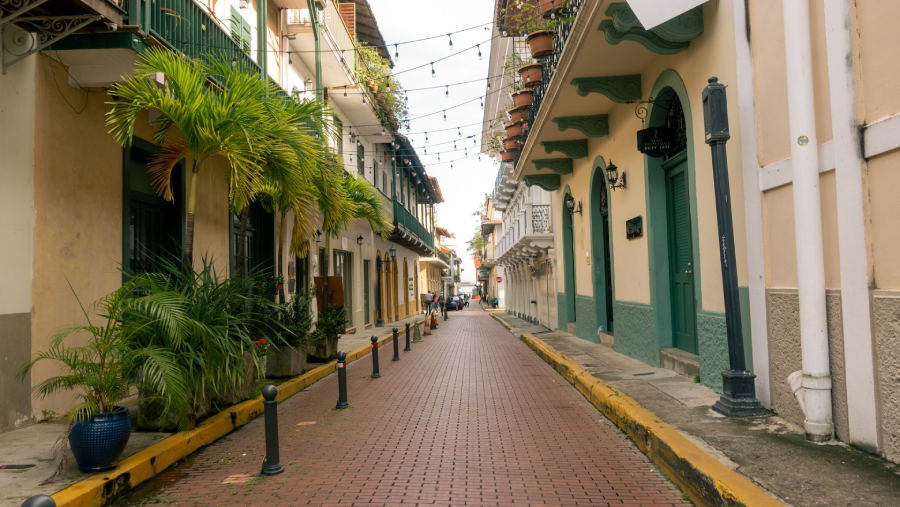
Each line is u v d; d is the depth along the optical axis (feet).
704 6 23.63
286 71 47.21
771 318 19.01
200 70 22.99
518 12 41.65
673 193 31.17
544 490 14.93
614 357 36.99
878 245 14.17
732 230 19.27
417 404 26.58
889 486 12.49
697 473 13.93
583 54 28.86
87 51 21.70
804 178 16.14
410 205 115.24
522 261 99.96
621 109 36.37
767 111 18.97
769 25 18.67
